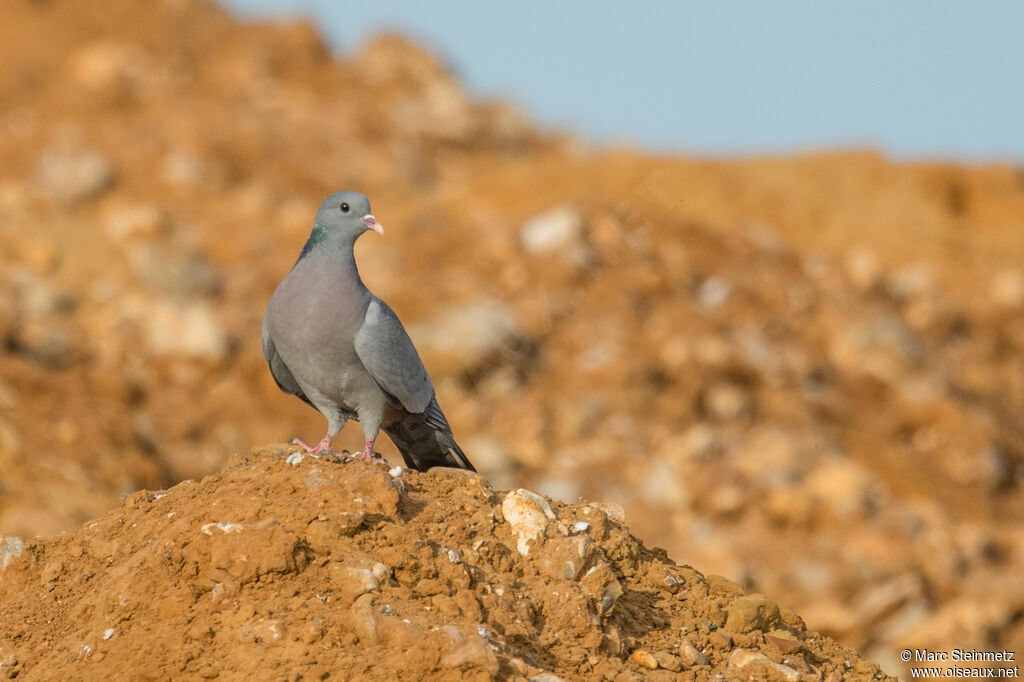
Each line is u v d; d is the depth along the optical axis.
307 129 32.28
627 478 16.39
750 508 15.50
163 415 17.08
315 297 6.71
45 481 13.48
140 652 5.28
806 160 29.03
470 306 20.08
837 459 17.03
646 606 6.25
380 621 5.23
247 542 5.50
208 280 21.31
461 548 5.84
